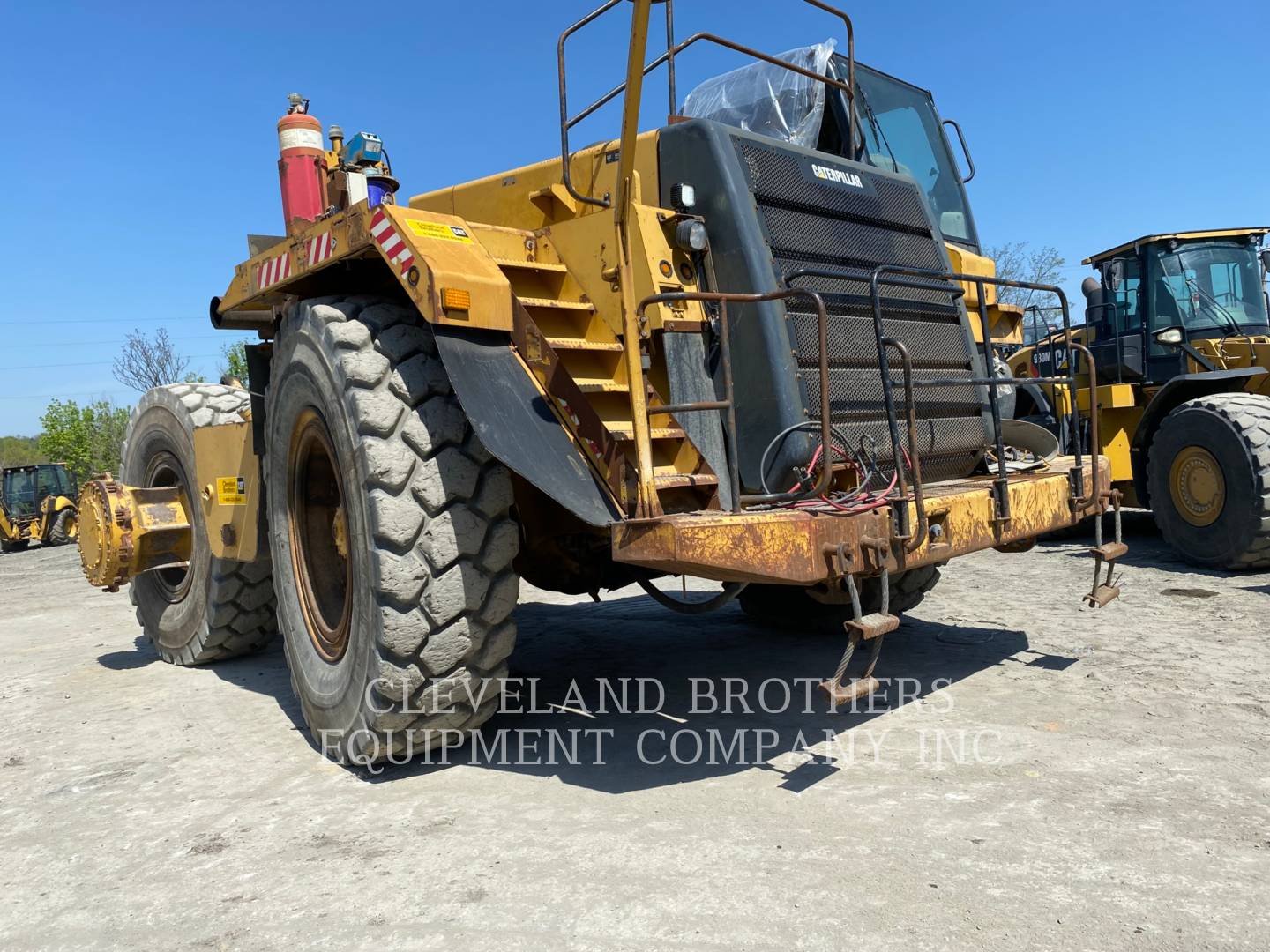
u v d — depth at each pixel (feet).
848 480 11.80
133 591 18.63
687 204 11.49
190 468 16.49
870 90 20.26
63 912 7.88
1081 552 25.43
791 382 11.30
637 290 11.03
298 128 14.96
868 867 7.80
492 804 9.63
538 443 9.65
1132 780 9.48
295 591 12.33
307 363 11.25
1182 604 18.04
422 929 7.22
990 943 6.62
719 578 9.01
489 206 14.15
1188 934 6.66
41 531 71.00
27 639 21.75
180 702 14.61
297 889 8.01
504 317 10.07
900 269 10.71
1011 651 14.82
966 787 9.47
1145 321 26.84
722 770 10.27
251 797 10.30
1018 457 18.17
